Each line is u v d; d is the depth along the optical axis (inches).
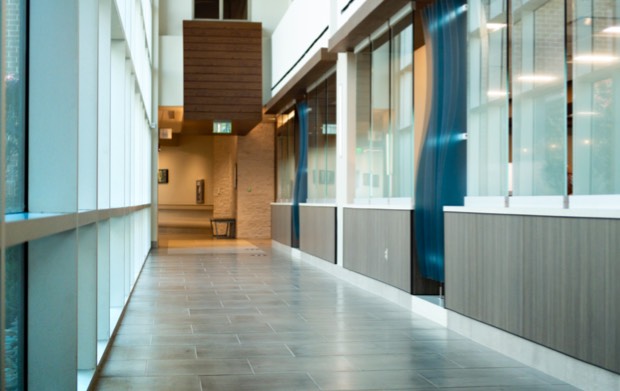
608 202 176.1
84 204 170.2
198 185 1125.1
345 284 407.5
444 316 266.2
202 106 713.6
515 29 237.9
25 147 131.1
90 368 175.8
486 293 224.1
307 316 288.8
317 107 546.0
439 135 289.9
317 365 199.6
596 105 202.5
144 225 564.4
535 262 192.2
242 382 179.3
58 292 133.5
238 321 275.4
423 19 305.0
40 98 132.0
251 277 442.3
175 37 726.5
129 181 322.0
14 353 122.0
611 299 157.5
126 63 304.0
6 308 114.0
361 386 176.1
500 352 217.0
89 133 170.1
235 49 722.8
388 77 356.8
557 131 215.9
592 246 165.3
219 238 880.9
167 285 396.5
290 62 636.1
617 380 156.3
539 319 190.1
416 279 303.7
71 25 132.7
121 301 285.7
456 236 250.4
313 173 565.9
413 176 309.7
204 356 210.7
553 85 219.6
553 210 183.0
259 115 725.9
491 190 258.5
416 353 216.5
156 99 694.5
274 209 732.7
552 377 184.9
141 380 180.2
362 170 415.2
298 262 552.4
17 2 122.4
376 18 349.7
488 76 262.2
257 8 776.9
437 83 291.7
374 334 248.8
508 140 236.4
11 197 118.8
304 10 568.1
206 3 784.9
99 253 215.8
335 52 444.1
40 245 132.6
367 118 402.6
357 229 395.9
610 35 200.4
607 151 195.0
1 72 76.0
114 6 216.4
